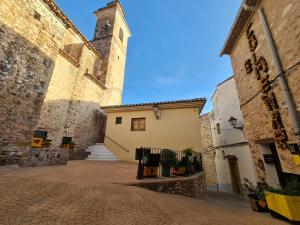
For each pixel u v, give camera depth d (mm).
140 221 2475
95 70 16203
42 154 5871
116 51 19203
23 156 5332
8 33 5246
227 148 11602
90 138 12078
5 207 2268
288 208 3086
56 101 9250
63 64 10008
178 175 6258
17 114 5324
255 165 6109
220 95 12891
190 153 7605
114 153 11305
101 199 3049
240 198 8961
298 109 3830
